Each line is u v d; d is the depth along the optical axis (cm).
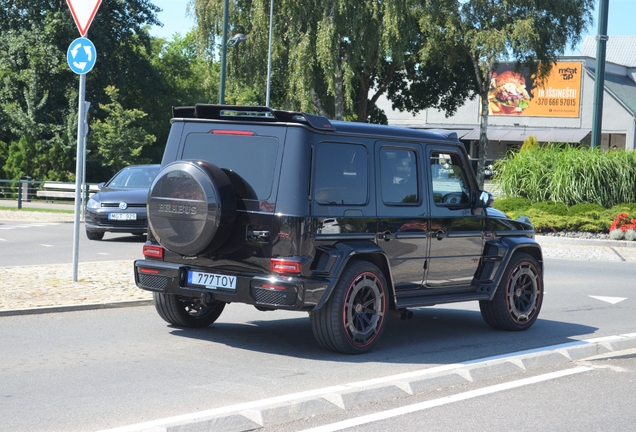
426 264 841
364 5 3856
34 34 4469
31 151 4150
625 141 6303
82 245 1795
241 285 738
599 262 1827
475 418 575
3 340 795
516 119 6625
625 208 2506
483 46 4519
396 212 805
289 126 737
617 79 6788
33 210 2998
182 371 687
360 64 4203
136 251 1680
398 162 816
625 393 661
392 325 965
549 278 1494
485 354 789
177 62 5928
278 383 651
